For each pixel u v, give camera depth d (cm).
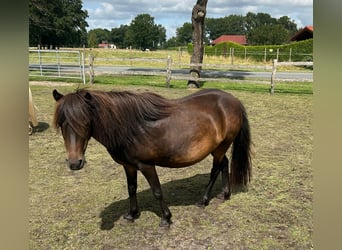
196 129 318
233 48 3042
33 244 315
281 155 555
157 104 309
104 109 279
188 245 311
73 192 424
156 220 355
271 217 357
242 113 368
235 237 322
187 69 2069
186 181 459
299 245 308
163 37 9681
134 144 298
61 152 578
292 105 973
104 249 308
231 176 384
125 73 1388
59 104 260
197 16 1289
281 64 1170
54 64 2042
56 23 4159
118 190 430
